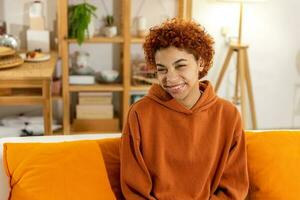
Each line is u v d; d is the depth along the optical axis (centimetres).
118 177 163
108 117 340
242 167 158
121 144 156
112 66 355
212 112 156
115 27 329
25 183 145
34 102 253
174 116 152
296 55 375
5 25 329
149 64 155
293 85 383
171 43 144
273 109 387
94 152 158
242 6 324
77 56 337
